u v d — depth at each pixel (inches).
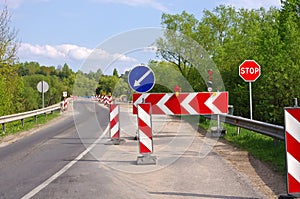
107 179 316.2
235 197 254.5
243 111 857.5
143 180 311.6
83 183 302.4
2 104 1294.3
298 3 860.0
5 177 333.4
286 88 710.5
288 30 754.8
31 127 865.5
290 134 237.5
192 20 1225.4
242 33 1211.9
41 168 370.0
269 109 734.5
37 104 2684.5
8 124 968.9
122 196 261.3
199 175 325.4
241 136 547.2
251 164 368.5
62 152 469.7
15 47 1403.8
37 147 527.8
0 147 556.1
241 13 1443.2
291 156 237.1
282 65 705.0
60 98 3120.1
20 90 1754.4
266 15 1438.2
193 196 258.4
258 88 775.1
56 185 297.0
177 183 298.2
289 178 236.5
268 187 280.1
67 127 825.5
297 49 727.1
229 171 338.0
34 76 3117.6
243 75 594.2
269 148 442.9
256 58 781.3
